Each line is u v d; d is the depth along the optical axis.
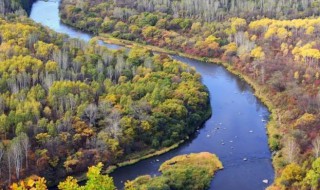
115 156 192.12
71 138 190.12
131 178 182.50
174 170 184.50
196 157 197.00
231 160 195.88
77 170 183.25
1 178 169.75
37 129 188.25
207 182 178.75
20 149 173.00
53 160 181.12
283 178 173.00
